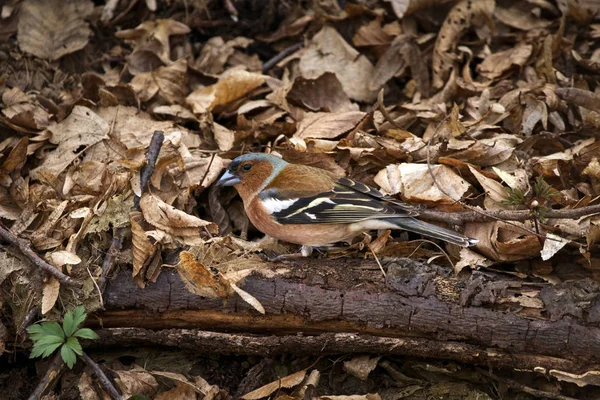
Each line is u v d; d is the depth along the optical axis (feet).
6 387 30.83
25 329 28.55
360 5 43.86
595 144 34.35
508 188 33.17
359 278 29.30
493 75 41.55
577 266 30.86
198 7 45.39
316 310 28.94
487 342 28.19
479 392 30.42
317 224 30.96
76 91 41.09
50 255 29.63
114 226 30.35
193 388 29.78
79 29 43.16
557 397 29.07
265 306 29.12
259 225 32.63
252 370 30.63
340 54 43.47
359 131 38.14
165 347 31.58
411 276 28.99
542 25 43.93
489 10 43.91
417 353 29.37
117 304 29.55
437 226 30.35
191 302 29.32
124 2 45.27
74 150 36.60
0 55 41.32
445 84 42.01
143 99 40.93
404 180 34.19
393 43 42.88
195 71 42.75
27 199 32.83
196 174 35.58
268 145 37.88
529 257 30.63
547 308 27.63
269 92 42.22
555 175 34.32
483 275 29.17
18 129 37.19
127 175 32.63
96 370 29.14
